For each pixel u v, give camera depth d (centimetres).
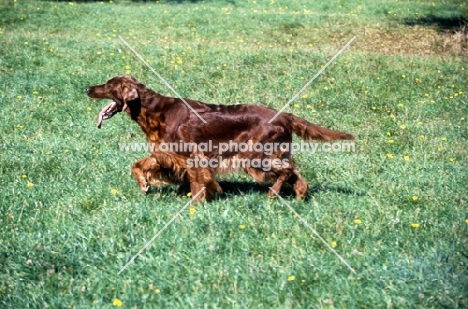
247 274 444
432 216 502
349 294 431
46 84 757
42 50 889
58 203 509
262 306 425
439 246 468
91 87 518
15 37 974
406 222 494
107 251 463
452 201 523
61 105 700
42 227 486
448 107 729
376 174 570
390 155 590
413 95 762
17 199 512
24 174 551
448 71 862
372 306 426
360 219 497
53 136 626
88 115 680
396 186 544
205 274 445
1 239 471
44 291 435
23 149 594
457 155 609
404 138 643
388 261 455
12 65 813
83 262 455
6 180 542
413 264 452
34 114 673
